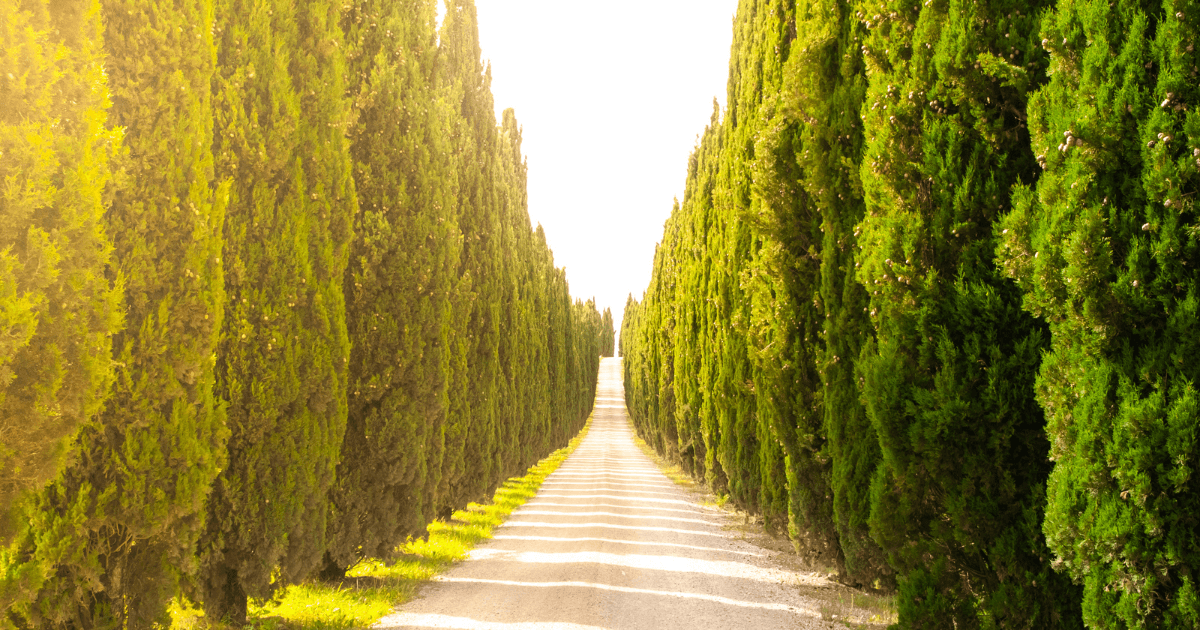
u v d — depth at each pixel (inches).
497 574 419.5
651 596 357.4
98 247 200.4
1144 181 134.3
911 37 227.6
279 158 297.6
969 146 205.5
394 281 404.8
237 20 292.5
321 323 308.8
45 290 164.4
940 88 209.3
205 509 249.9
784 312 380.8
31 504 188.5
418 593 365.4
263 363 282.5
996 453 186.4
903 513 215.0
